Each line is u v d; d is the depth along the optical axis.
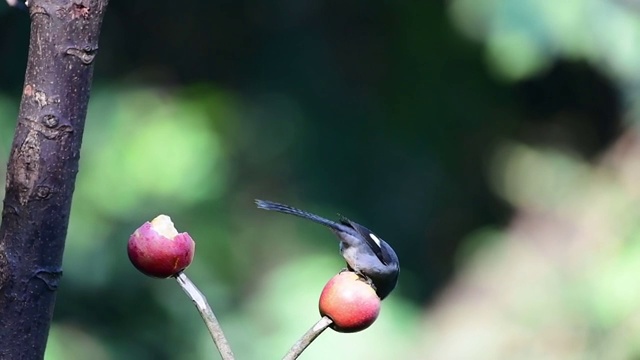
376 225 13.32
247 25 13.38
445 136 14.30
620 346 12.40
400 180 13.68
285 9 13.48
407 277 13.06
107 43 12.66
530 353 12.75
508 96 14.71
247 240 12.29
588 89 14.52
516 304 13.15
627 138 14.05
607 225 13.48
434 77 14.20
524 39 12.40
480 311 13.21
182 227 11.59
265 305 11.89
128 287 11.06
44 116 2.71
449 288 13.59
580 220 13.79
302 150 13.01
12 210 2.74
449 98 14.31
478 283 13.52
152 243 2.87
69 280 10.75
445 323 13.26
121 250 11.06
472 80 14.40
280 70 13.32
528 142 14.76
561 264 13.36
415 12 13.97
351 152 13.43
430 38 14.09
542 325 12.88
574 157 14.65
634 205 13.54
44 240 2.75
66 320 10.71
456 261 13.90
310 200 12.78
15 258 2.73
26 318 2.75
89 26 2.73
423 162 13.92
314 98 13.37
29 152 2.72
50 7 2.70
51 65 2.71
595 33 12.49
